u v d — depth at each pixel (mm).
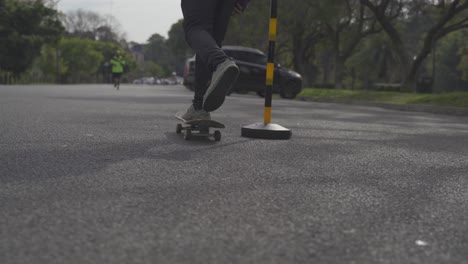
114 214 2004
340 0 28250
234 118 7906
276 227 1917
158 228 1846
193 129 4777
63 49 76062
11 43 44844
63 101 10773
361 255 1645
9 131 4738
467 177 3244
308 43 36281
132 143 4160
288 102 16844
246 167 3223
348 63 59719
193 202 2246
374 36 40094
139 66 145250
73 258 1520
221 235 1793
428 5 25344
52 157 3305
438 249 1741
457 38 58562
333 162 3619
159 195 2350
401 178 3102
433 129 7422
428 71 64812
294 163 3488
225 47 21609
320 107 13922
